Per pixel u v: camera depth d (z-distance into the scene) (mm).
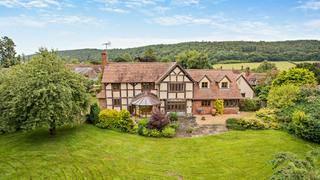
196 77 28891
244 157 13766
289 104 20594
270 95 23562
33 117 12711
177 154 14492
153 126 18766
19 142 14438
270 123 20266
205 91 27344
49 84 13172
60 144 14648
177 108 26156
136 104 23750
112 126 19750
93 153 13906
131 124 19469
